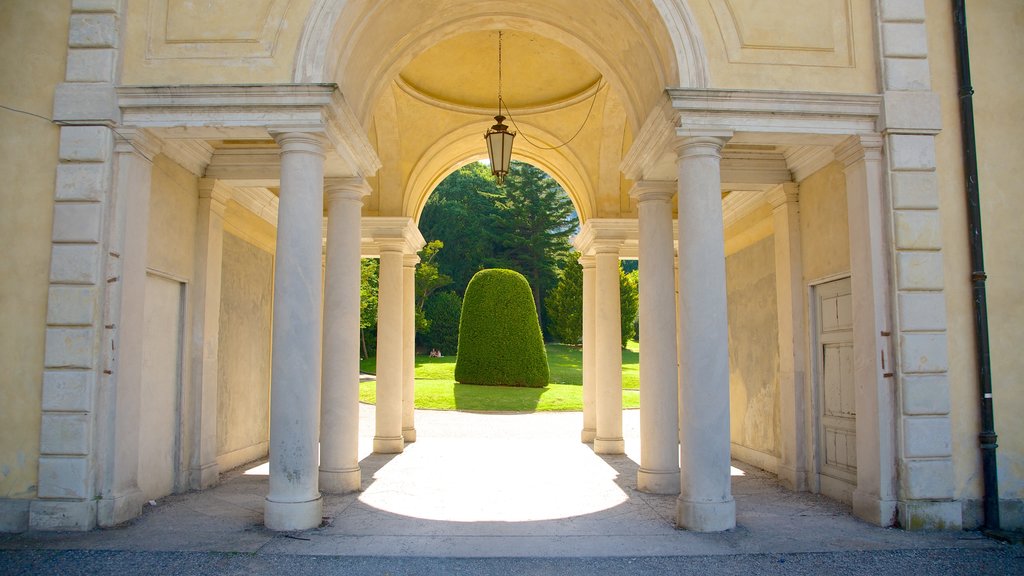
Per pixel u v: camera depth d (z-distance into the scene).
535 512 6.96
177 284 8.15
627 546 5.70
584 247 12.87
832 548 5.68
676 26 6.71
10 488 6.22
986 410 6.51
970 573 5.10
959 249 6.75
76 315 6.31
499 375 25.73
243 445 10.16
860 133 6.77
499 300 26.30
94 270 6.36
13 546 5.59
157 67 6.62
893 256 6.64
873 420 6.62
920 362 6.53
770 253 9.55
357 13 6.87
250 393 10.45
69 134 6.47
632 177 8.40
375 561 5.27
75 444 6.19
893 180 6.71
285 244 6.29
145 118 6.51
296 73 6.52
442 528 6.28
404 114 11.78
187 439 8.20
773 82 6.77
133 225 6.57
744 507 7.27
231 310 9.62
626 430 15.87
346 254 8.24
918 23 6.93
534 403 21.09
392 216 11.77
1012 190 6.88
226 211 9.28
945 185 6.80
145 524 6.34
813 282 8.27
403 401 12.95
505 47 10.84
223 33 6.64
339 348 8.12
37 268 6.43
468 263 45.56
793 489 8.33
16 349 6.34
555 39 8.57
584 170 12.09
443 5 7.94
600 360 11.62
